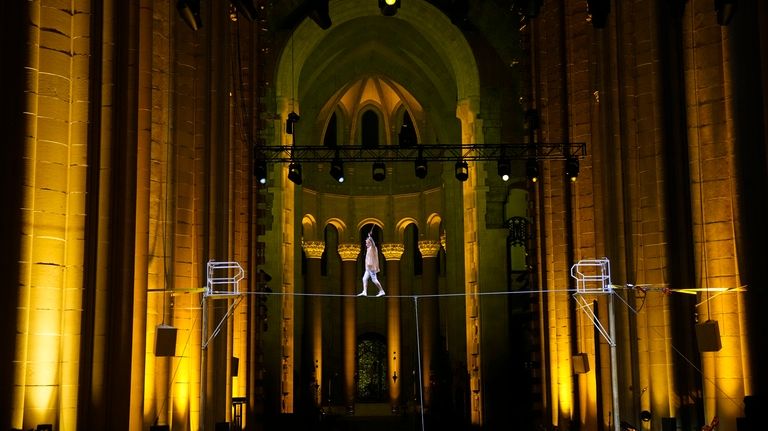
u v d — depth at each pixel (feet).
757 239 53.83
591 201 86.74
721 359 56.70
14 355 45.55
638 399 67.67
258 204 106.01
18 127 46.26
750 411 50.06
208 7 71.51
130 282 51.06
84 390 48.47
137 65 52.70
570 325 88.69
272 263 131.95
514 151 135.64
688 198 66.03
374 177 110.32
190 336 67.51
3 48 46.24
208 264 63.46
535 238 102.78
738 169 54.80
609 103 71.67
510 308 136.05
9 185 45.93
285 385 134.21
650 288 58.13
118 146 50.80
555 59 97.81
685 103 59.72
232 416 84.84
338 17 136.26
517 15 125.70
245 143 99.71
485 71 137.39
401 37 154.10
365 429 143.43
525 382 132.46
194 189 69.46
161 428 56.39
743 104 54.44
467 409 140.05
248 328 97.40
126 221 51.21
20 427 45.60
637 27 68.23
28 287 46.19
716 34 58.23
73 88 48.67
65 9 48.62
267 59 129.29
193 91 70.33
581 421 84.99
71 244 48.08
